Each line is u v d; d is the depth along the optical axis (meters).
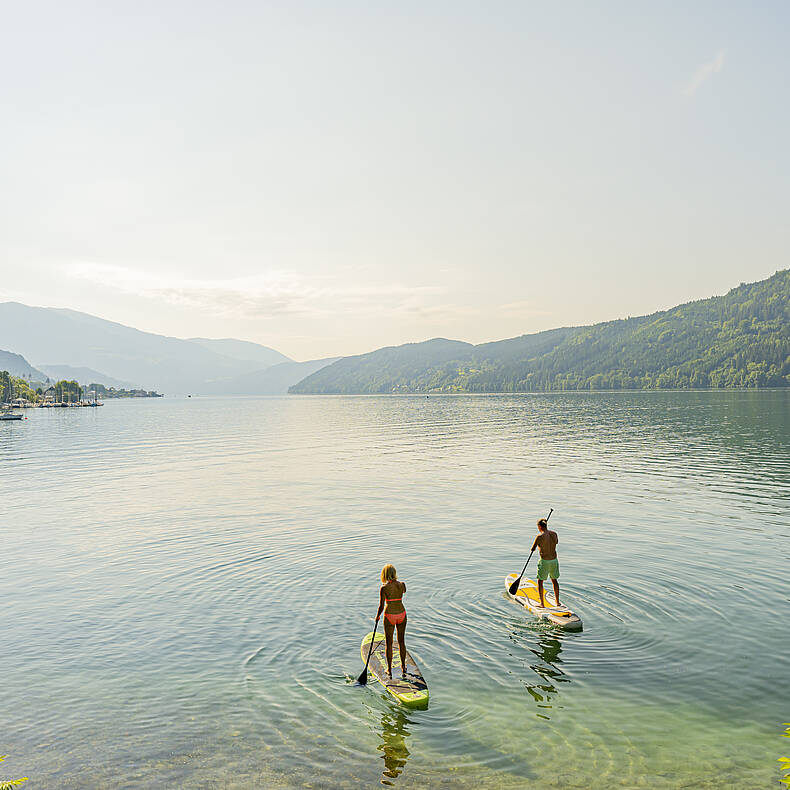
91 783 9.03
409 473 42.12
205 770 9.31
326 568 19.42
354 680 12.10
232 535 24.39
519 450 56.28
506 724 10.42
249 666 12.77
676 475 38.12
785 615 14.81
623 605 15.63
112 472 46.34
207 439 80.06
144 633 14.60
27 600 17.16
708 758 9.39
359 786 8.88
